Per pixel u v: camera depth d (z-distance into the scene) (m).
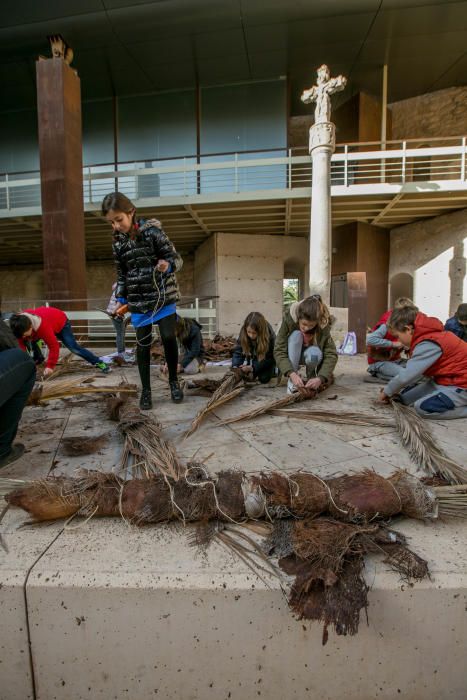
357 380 3.97
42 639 1.02
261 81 11.38
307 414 2.47
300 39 9.94
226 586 0.99
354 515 1.17
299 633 1.00
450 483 1.50
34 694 1.05
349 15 9.21
